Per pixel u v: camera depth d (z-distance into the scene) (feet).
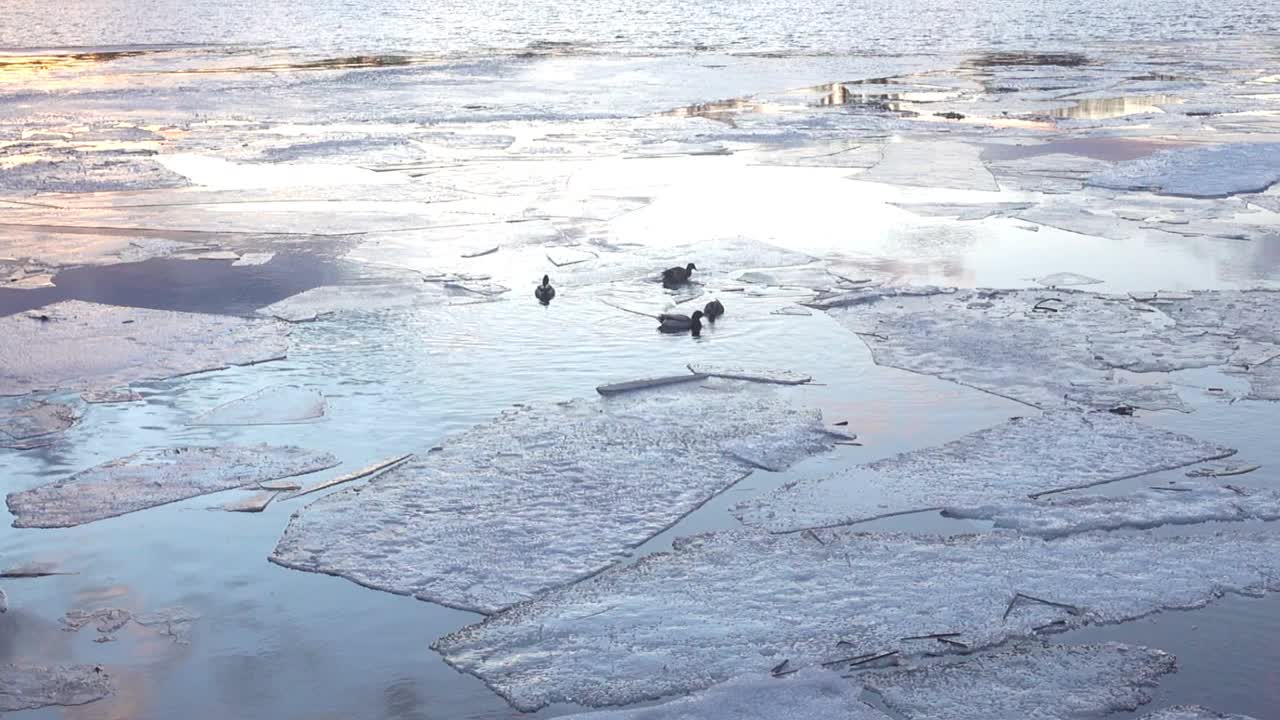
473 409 32.22
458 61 138.31
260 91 109.91
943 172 67.31
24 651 21.15
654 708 18.76
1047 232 52.85
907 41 170.91
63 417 32.12
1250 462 28.48
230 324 39.73
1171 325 38.93
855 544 24.23
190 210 59.11
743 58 141.49
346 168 70.59
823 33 187.93
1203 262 47.34
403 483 27.40
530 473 27.89
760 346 37.19
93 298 43.47
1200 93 103.35
